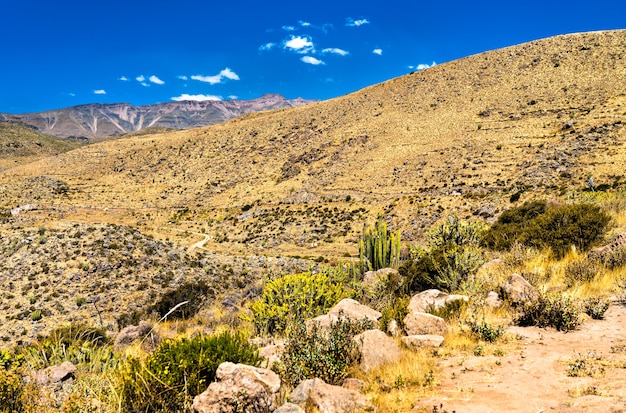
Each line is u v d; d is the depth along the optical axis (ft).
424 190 258.78
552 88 350.43
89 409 13.14
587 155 229.04
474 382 16.31
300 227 264.72
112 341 32.40
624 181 188.14
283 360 18.89
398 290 38.45
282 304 32.58
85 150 547.90
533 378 16.07
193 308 73.51
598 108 287.69
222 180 411.54
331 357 18.80
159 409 14.03
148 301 106.32
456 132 334.24
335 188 313.94
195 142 520.01
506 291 27.17
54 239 129.90
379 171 315.99
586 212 41.06
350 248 220.84
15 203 365.61
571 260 34.04
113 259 121.90
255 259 153.17
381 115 437.99
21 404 13.61
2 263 118.32
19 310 98.78
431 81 471.62
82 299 102.17
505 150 272.72
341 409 14.55
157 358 15.25
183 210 353.51
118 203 379.55
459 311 26.07
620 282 27.55
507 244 47.34
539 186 215.10
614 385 14.25
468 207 208.95
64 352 21.47
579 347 19.03
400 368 18.28
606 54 369.09
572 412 12.83
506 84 395.55
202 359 15.62
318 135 444.96
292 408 13.33
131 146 553.23
